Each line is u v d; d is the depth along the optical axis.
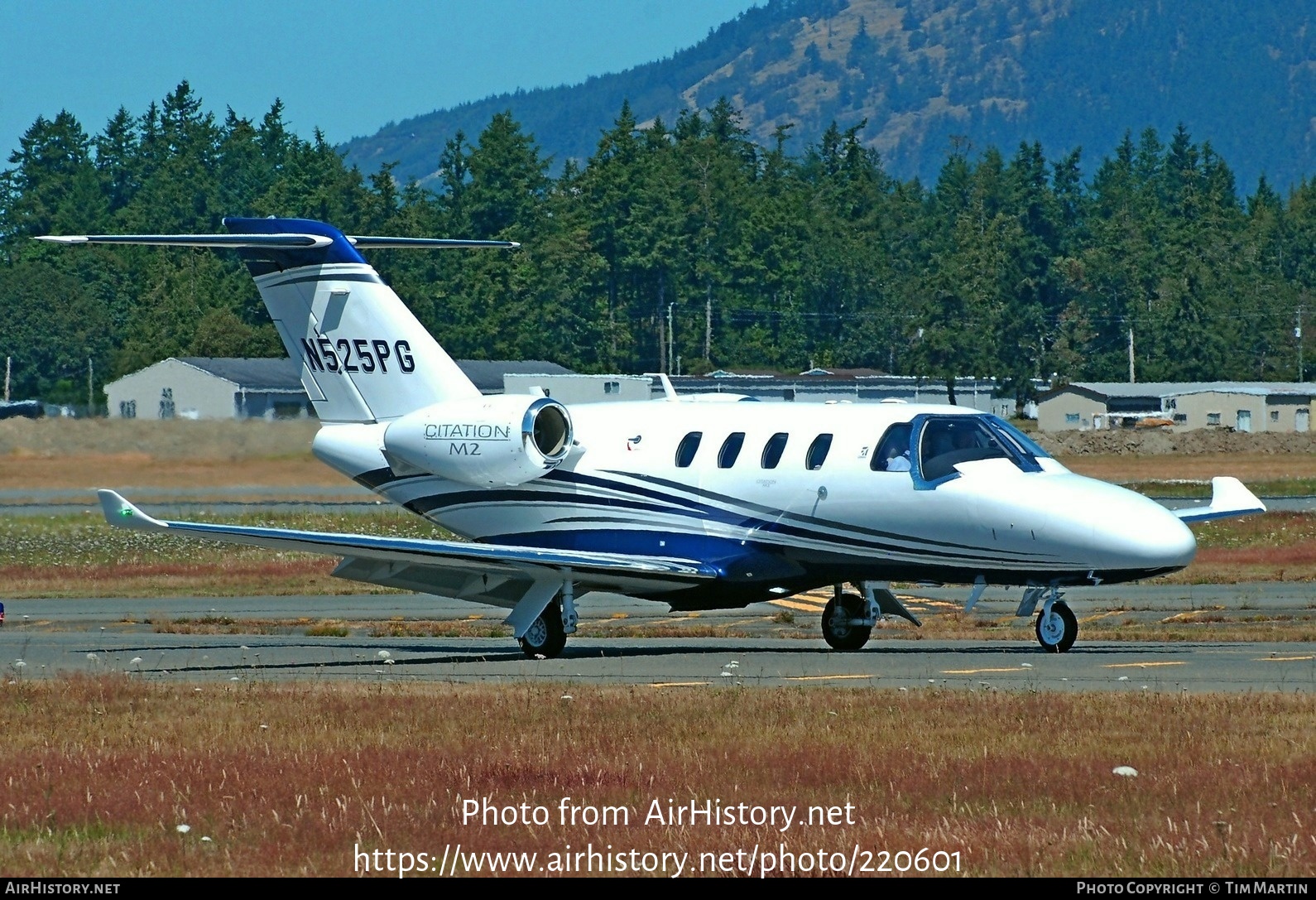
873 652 87.44
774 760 51.81
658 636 99.62
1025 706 61.59
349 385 97.50
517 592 89.94
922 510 83.94
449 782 49.44
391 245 97.38
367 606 121.31
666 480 90.00
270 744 56.12
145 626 107.19
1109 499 82.38
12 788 49.28
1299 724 57.09
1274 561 146.88
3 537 171.88
